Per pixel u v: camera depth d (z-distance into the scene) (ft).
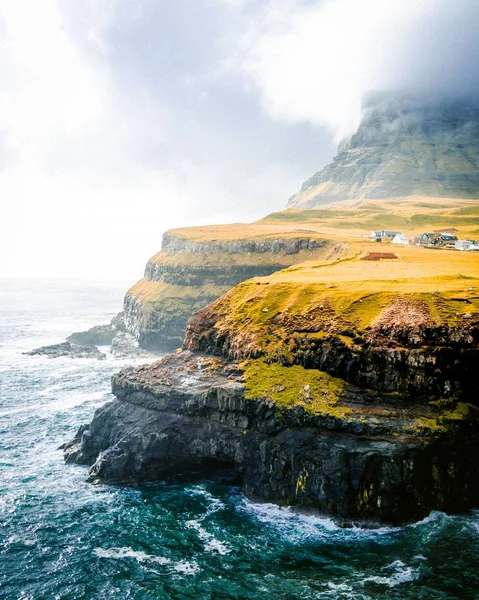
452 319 247.09
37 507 237.66
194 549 205.67
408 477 219.61
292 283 327.06
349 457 224.53
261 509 236.63
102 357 568.00
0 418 356.59
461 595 175.94
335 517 223.71
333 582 184.03
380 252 491.31
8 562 196.85
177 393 276.21
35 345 645.51
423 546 203.21
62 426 343.46
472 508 228.02
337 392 247.50
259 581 185.88
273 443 243.81
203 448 263.70
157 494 252.42
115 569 193.16
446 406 231.30
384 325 255.29
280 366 270.46
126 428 280.51
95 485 261.03
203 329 324.39
